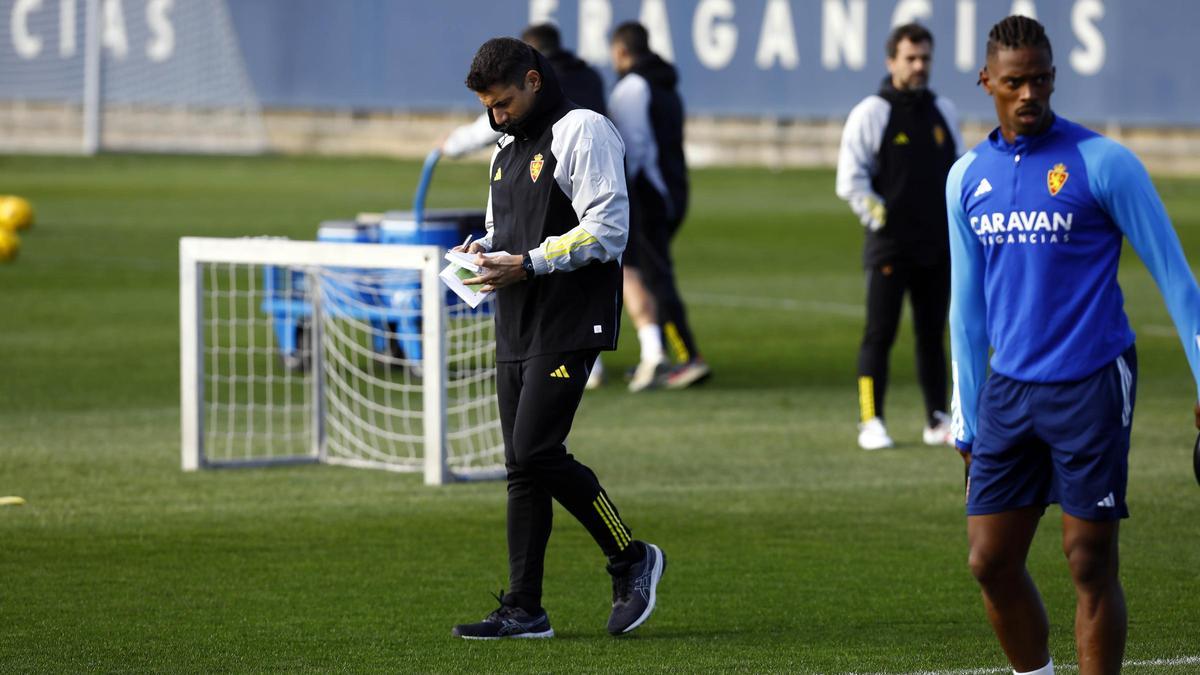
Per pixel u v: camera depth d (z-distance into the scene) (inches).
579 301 679.1
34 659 666.2
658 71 1423.5
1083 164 539.8
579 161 669.9
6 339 1690.5
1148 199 534.0
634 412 1343.5
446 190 3629.4
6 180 3772.1
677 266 2460.6
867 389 1180.5
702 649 684.1
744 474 1090.1
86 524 931.3
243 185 3722.9
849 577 813.9
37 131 4707.2
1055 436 547.8
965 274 573.9
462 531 919.0
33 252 2448.3
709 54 4411.9
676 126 1434.5
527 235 685.9
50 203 3218.5
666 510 977.5
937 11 4200.3
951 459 1141.7
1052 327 548.1
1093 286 544.7
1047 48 543.2
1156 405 1364.4
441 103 4562.0
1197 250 2647.6
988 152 562.9
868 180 1144.2
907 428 1270.9
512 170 690.8
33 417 1294.3
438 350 1049.5
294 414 1341.0
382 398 1405.0
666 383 1467.8
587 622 732.0
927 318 1179.3
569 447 1190.3
